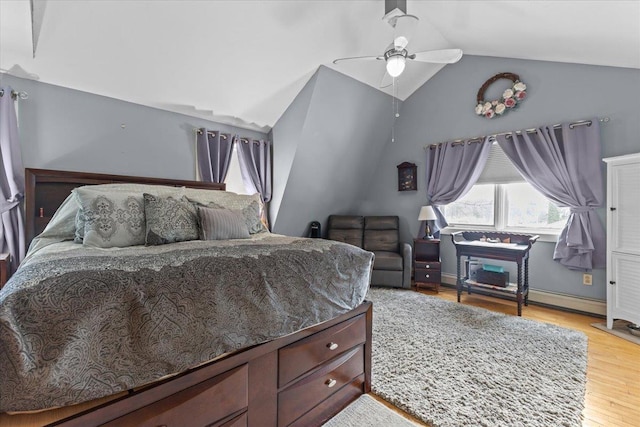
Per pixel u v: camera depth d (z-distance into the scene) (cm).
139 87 271
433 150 410
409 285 385
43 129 242
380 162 480
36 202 235
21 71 229
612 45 237
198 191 256
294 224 442
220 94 305
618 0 182
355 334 163
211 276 109
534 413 150
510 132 336
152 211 191
